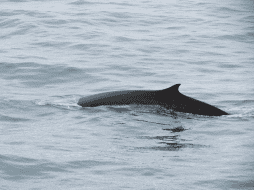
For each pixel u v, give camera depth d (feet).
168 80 230.48
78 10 409.28
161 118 161.17
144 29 357.82
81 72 237.45
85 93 203.21
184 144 135.64
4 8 401.90
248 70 253.44
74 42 303.68
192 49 301.63
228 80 231.50
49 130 147.23
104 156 122.83
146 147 131.75
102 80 226.17
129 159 120.88
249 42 330.54
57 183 103.96
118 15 398.21
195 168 115.03
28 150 125.08
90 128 149.89
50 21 359.05
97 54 277.64
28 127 150.41
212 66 261.65
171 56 281.33
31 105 177.06
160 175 110.01
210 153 127.24
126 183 104.94
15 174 107.96
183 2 494.18
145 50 293.23
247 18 418.51
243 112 175.01
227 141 139.33
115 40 315.58
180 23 385.50
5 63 246.68
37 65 245.45
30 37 315.17
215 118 164.66
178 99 171.73
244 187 103.30
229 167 115.65
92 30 340.39
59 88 211.20
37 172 109.81
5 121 156.87
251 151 129.18
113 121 157.28
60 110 171.01
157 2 483.51
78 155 122.62
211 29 367.25
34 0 451.12
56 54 273.75
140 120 158.51
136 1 480.23
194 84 222.69
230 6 478.18
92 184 103.96
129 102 172.86
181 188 102.53
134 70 246.27
